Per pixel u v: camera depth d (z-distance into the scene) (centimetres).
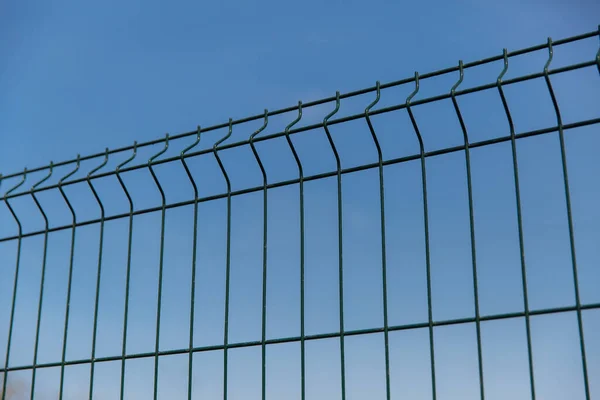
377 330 422
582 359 381
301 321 441
